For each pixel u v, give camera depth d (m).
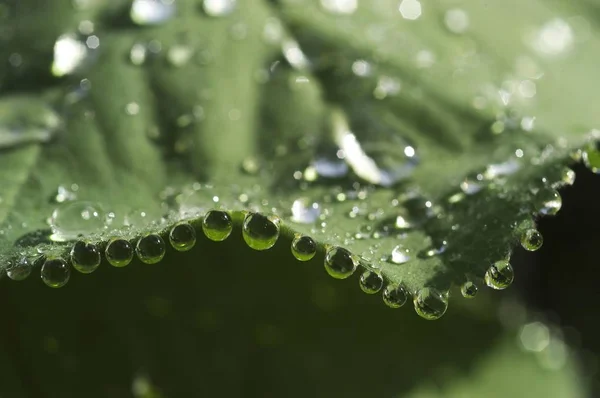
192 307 0.13
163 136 0.10
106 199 0.10
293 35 0.11
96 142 0.10
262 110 0.11
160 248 0.10
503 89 0.11
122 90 0.11
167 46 0.11
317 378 0.13
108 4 0.11
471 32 0.11
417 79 0.11
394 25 0.11
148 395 0.12
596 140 0.11
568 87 0.11
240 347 0.13
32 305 0.13
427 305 0.10
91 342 0.13
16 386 0.12
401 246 0.10
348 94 0.11
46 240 0.10
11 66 0.11
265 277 0.13
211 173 0.10
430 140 0.11
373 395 0.13
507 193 0.10
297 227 0.10
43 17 0.11
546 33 0.11
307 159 0.10
